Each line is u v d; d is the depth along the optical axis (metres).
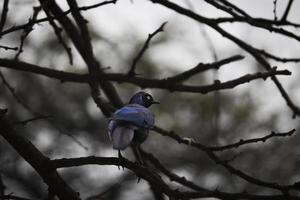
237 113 15.20
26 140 8.38
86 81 10.21
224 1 9.65
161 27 9.95
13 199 8.23
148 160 10.27
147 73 15.12
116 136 8.39
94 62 10.44
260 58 10.27
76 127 15.62
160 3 9.85
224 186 14.91
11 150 15.24
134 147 9.48
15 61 10.06
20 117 15.33
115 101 10.85
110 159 7.83
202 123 15.21
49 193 8.32
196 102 15.26
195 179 15.12
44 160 8.20
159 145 15.36
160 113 15.31
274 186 8.59
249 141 8.64
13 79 15.48
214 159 9.00
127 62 15.18
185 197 8.29
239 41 10.12
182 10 9.79
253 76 9.21
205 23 9.85
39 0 9.88
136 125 8.72
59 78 10.23
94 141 15.63
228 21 9.76
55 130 15.23
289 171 14.95
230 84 9.37
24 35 8.93
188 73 10.12
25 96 15.47
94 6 8.36
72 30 10.62
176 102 15.33
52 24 10.52
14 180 15.12
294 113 10.42
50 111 15.44
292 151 15.04
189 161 15.25
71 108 15.67
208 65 10.05
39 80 15.61
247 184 14.79
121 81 10.31
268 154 15.05
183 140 9.08
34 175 15.31
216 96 10.77
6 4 8.97
